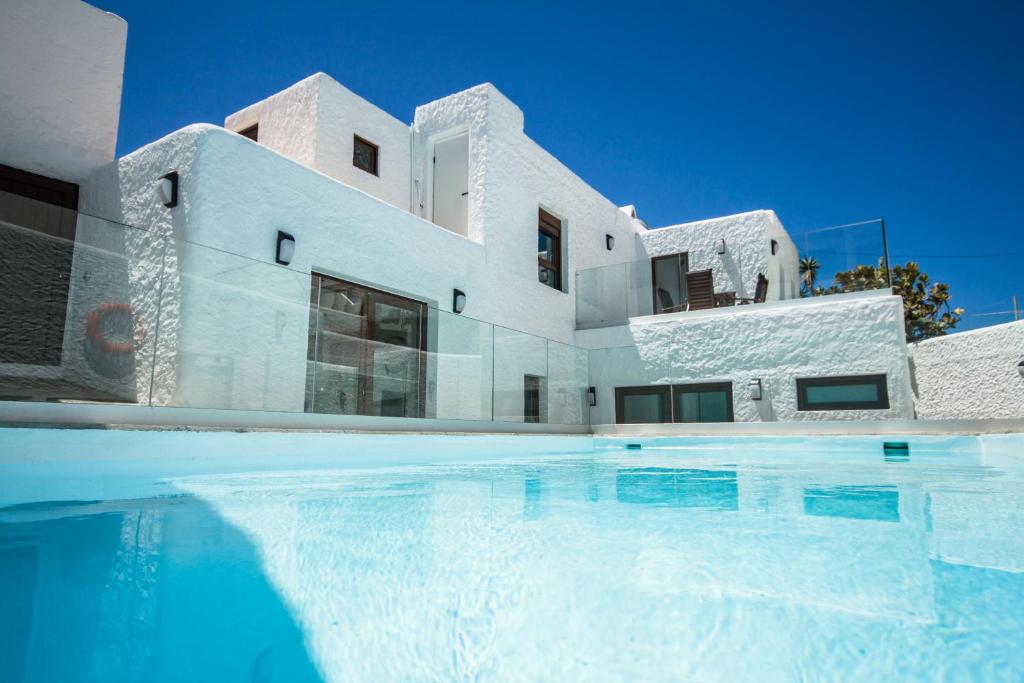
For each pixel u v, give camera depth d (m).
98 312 4.80
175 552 1.84
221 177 6.48
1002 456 7.00
